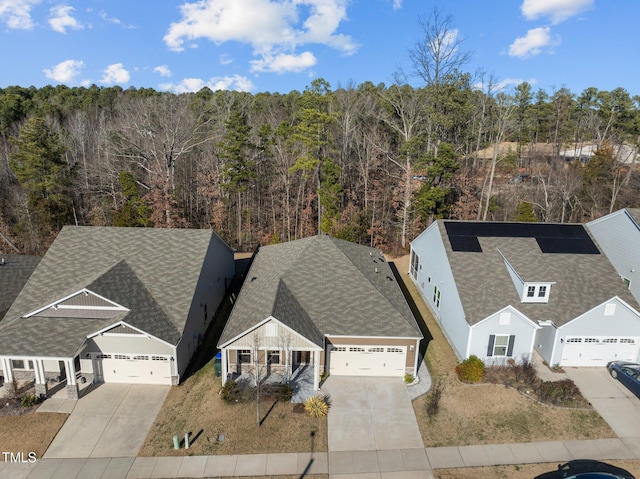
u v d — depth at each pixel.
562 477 15.03
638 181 50.22
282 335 19.92
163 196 41.31
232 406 19.36
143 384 21.06
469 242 26.66
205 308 25.94
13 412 18.73
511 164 57.09
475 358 21.61
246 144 43.66
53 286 23.31
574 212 47.12
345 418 18.66
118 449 16.78
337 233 39.16
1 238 41.44
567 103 60.53
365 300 23.17
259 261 29.83
